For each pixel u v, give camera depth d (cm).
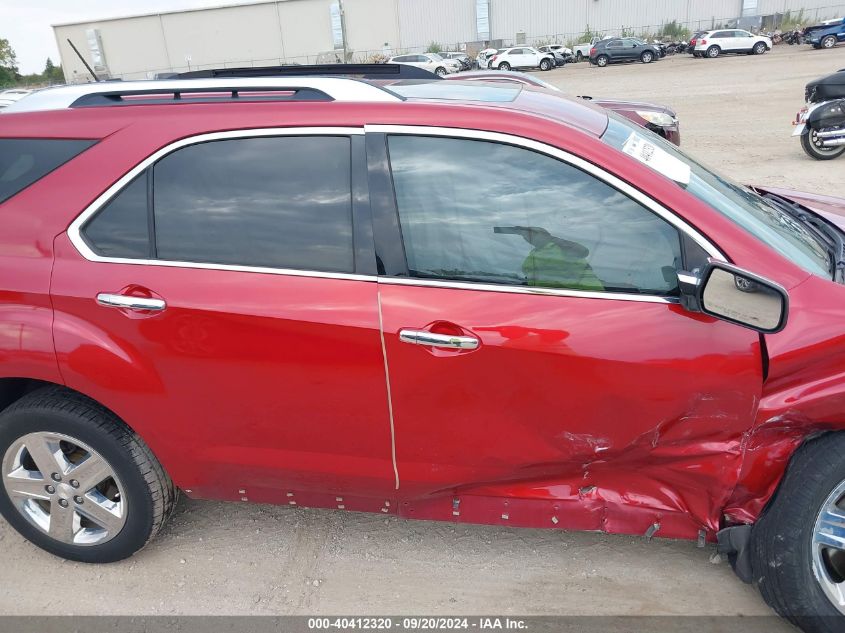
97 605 270
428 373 230
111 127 251
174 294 239
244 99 250
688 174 255
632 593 266
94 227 248
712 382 220
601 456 239
